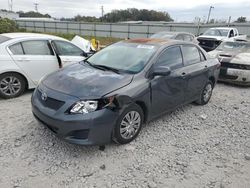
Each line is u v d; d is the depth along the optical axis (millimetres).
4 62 5402
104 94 3355
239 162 3512
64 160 3338
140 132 4223
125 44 4844
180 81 4594
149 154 3586
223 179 3121
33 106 3699
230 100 6438
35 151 3504
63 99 3324
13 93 5660
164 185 2955
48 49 6113
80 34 37219
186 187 2943
